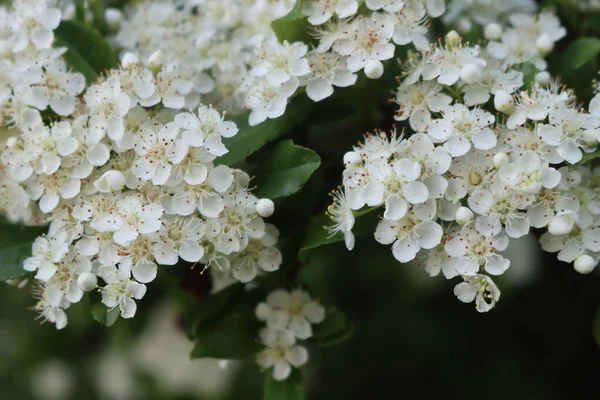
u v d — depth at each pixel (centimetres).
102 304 33
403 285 39
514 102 33
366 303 39
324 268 39
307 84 34
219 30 36
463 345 39
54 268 33
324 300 35
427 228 33
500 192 33
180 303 36
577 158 33
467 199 33
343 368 39
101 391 40
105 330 39
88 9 36
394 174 33
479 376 38
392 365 39
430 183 33
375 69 33
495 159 33
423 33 34
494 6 36
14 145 34
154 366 39
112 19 36
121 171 33
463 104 34
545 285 38
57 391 40
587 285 38
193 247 33
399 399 39
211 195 33
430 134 33
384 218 33
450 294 39
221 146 33
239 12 36
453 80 33
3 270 34
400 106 34
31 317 40
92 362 40
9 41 35
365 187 33
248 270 34
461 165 33
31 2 35
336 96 35
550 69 35
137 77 34
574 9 37
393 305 39
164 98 34
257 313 34
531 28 36
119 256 33
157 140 33
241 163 34
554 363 38
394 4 34
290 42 34
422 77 34
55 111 34
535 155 33
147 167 33
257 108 34
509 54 35
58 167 33
